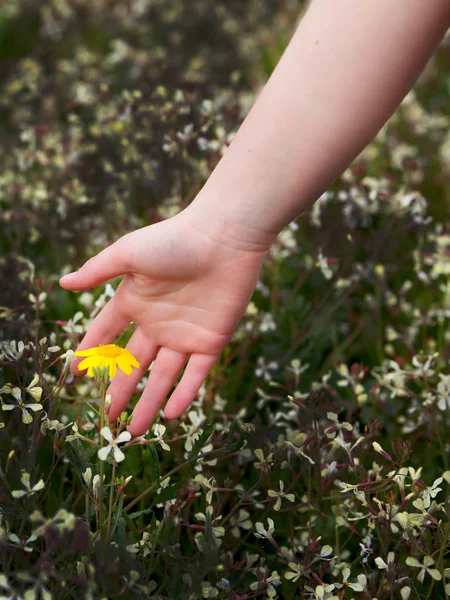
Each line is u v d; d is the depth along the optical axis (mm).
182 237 768
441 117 1672
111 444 716
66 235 1149
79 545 692
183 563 768
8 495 768
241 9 2242
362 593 811
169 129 1098
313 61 732
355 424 875
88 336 820
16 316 948
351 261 1160
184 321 799
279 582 770
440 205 1358
